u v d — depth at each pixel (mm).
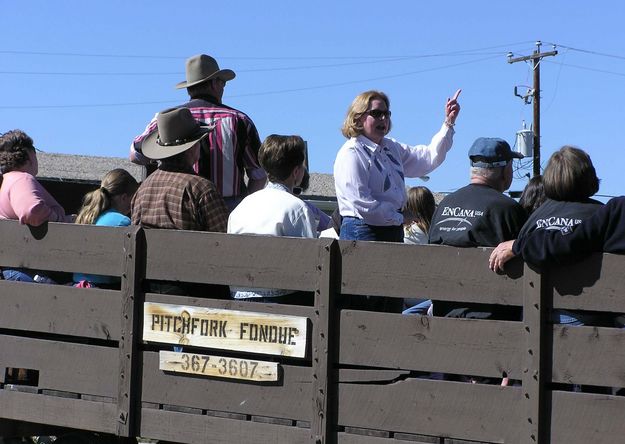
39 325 6707
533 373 5035
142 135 7734
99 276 6848
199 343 6051
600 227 4895
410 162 7516
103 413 6410
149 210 6668
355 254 5590
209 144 7379
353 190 6730
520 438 5074
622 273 4879
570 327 5000
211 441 6023
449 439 5309
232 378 5953
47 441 9055
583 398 4938
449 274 5328
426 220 8188
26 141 7496
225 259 6031
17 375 7141
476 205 5902
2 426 7008
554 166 5379
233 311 5941
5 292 6863
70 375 6562
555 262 4953
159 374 6234
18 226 6879
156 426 6219
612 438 4859
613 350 4887
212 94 7734
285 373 5773
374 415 5508
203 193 6590
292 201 6254
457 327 5285
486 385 5191
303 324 5695
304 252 5750
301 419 5715
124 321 6320
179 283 6473
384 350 5492
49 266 6711
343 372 5605
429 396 5348
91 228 6527
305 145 6500
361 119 6828
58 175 28312
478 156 6109
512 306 5516
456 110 7551
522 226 5828
